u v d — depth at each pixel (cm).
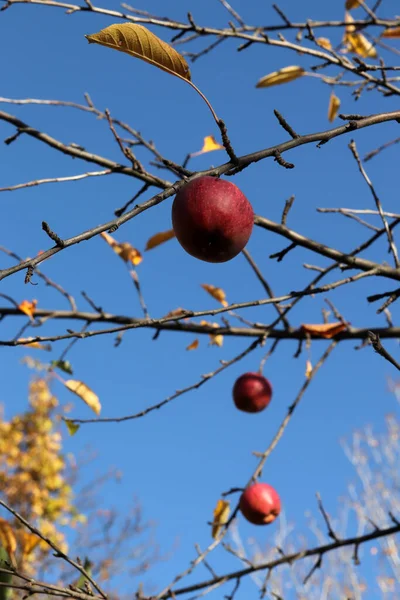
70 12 321
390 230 334
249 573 347
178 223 206
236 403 412
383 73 352
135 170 329
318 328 383
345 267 330
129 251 396
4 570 259
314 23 391
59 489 1058
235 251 209
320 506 360
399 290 277
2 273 147
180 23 355
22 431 1058
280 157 187
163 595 316
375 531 354
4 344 262
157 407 350
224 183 210
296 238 331
